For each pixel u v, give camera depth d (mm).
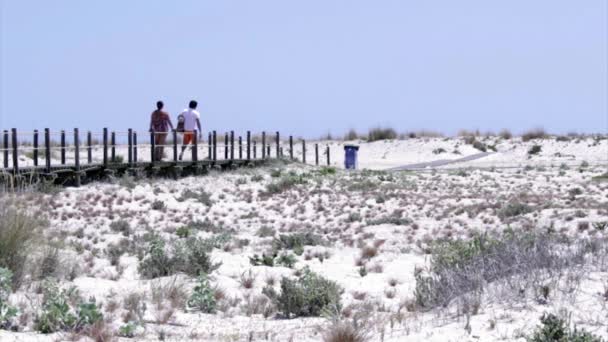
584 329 16453
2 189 28375
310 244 39719
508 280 20812
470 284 21297
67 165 56094
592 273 21219
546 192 60344
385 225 46875
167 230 43406
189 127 66000
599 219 44312
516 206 49469
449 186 65000
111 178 58688
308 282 24234
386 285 27922
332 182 65562
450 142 106312
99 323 18453
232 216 51594
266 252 36375
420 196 58875
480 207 51594
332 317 20328
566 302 18859
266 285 27812
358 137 117125
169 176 63656
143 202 53938
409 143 107938
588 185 63656
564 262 22125
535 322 17750
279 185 62500
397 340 17500
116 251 33688
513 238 27547
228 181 64438
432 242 37469
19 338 17312
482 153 101000
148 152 82875
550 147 99750
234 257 34094
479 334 17312
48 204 48000
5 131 51344
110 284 26094
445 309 20312
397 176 70750
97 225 43812
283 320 21812
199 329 19875
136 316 20750
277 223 48875
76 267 27672
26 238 25328
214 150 67562
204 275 26875
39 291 23156
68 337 17609
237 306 23859
